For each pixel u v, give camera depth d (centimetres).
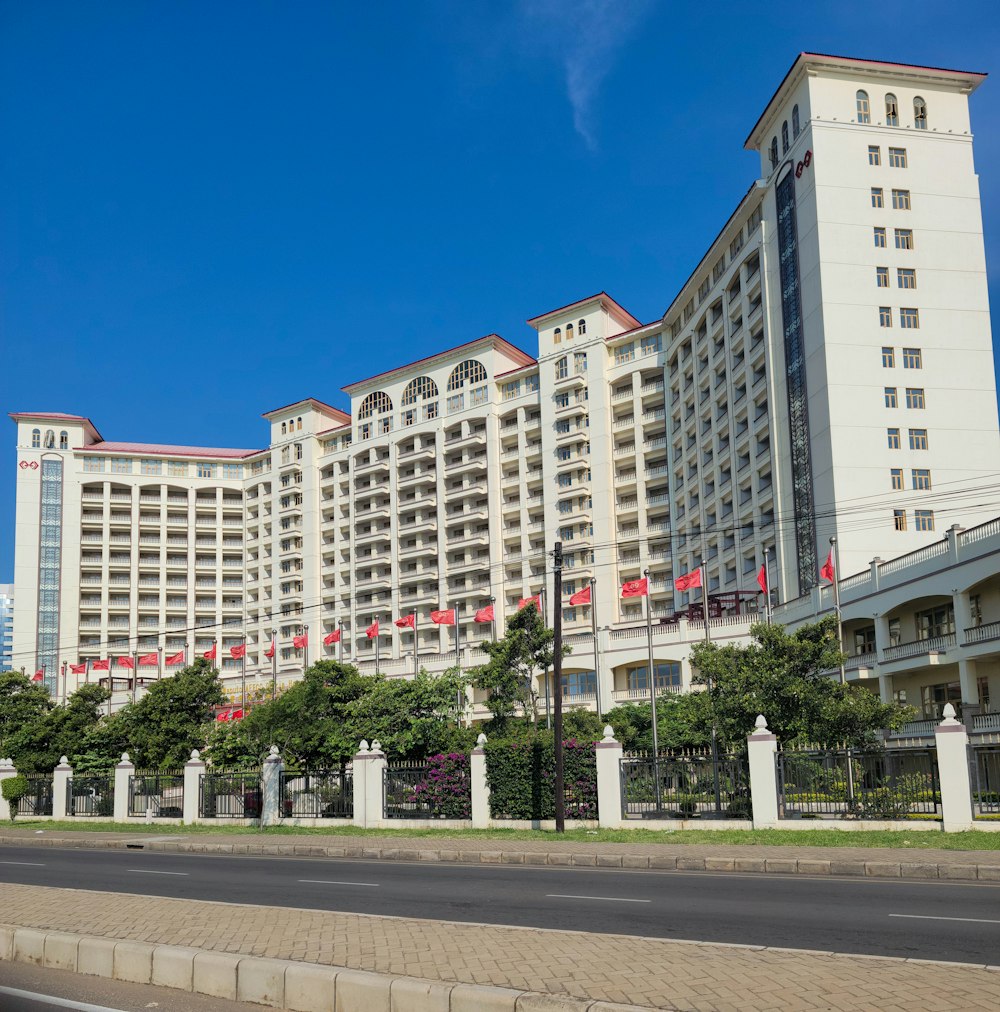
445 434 10506
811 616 5803
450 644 10006
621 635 7512
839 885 1639
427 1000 828
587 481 9338
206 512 12575
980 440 6156
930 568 4691
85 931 1147
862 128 6475
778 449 6744
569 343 9638
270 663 11550
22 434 12144
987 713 4241
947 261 6372
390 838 2834
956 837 2139
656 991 819
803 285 6488
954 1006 761
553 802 2964
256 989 924
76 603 11925
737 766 2678
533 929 1114
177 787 4012
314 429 11756
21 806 4428
